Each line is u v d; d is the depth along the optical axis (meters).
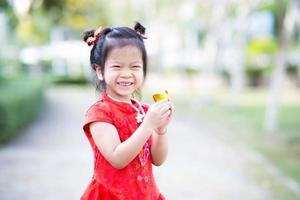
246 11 13.73
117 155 2.14
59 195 5.36
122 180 2.27
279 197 5.24
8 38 24.20
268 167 6.73
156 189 2.44
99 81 2.37
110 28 2.33
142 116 2.36
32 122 12.12
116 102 2.31
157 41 27.27
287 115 12.74
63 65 32.44
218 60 16.12
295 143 8.57
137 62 2.27
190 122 11.91
